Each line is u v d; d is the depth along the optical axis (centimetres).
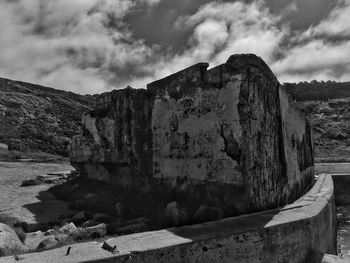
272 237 486
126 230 629
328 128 4172
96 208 858
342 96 5597
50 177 1395
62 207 928
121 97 902
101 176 1045
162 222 618
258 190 584
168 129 749
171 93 744
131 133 860
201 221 579
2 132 2508
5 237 504
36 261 349
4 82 3469
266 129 616
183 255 409
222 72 619
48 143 2539
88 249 386
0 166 1702
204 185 643
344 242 1033
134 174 871
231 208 589
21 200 1032
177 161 718
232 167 589
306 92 5716
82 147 1112
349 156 3284
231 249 448
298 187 852
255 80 585
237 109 586
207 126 643
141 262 379
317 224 573
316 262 569
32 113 2916
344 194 1567
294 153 812
